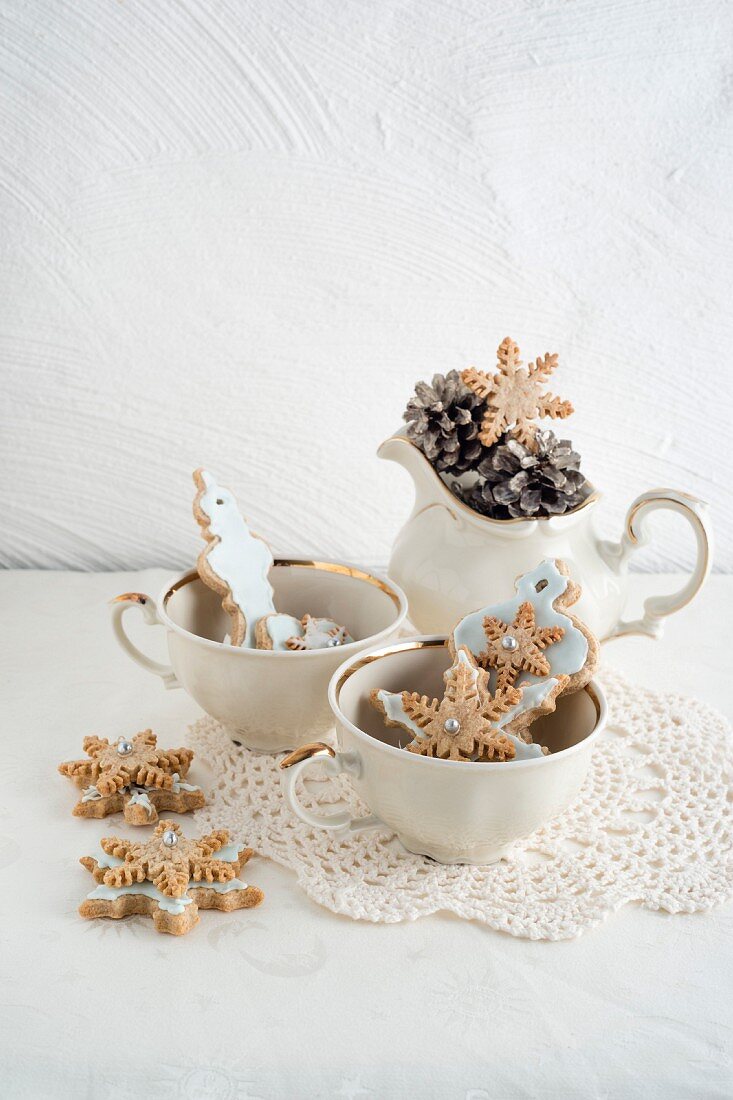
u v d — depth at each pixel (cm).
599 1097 58
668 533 93
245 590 72
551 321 89
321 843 67
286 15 84
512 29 84
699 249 88
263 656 68
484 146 86
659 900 64
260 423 90
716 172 87
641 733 74
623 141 86
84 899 64
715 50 85
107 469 91
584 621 74
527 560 73
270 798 69
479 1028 60
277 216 87
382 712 67
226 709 70
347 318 89
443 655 70
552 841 68
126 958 62
